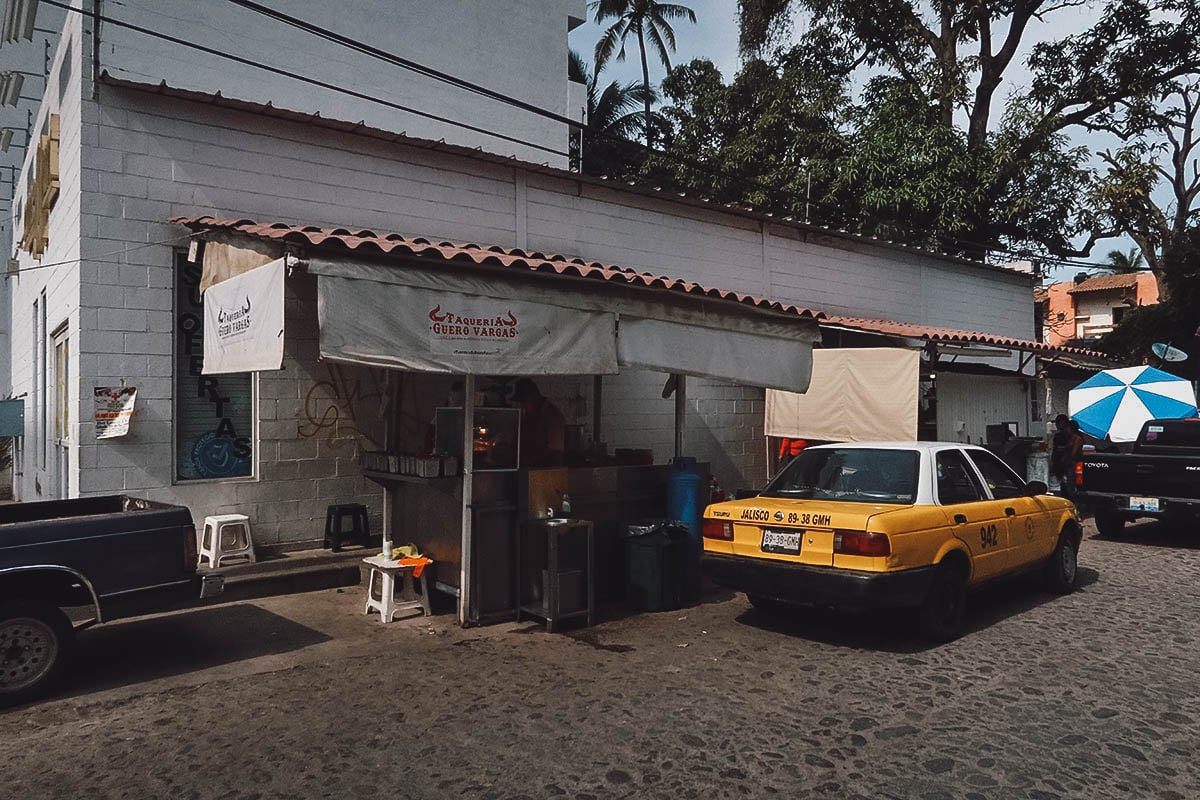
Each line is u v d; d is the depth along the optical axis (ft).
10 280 51.47
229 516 26.48
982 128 76.84
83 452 24.45
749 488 43.70
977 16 72.90
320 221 29.17
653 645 20.81
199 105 26.63
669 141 88.17
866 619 23.35
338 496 29.17
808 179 62.34
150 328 25.62
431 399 30.99
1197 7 67.46
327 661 19.42
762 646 20.71
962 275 57.77
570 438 28.89
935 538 20.57
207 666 19.08
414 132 44.19
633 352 24.16
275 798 12.62
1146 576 29.22
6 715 16.11
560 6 51.57
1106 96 72.64
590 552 22.79
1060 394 61.21
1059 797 12.60
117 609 17.89
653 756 14.07
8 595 16.98
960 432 42.55
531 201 35.22
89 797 12.73
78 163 24.82
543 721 15.64
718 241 42.68
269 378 27.76
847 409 37.99
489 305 21.09
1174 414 44.98
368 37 42.29
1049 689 17.38
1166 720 15.64
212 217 26.71
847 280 49.42
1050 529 25.79
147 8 34.40
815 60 75.51
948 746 14.47
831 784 13.03
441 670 18.75
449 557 23.29
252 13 37.73
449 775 13.37
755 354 27.40
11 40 31.50
